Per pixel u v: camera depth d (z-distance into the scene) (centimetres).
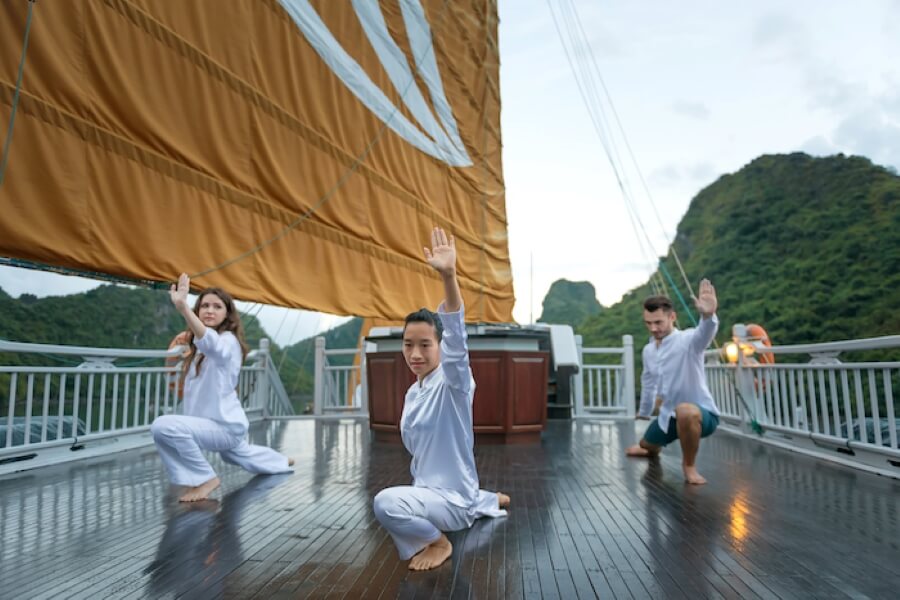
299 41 744
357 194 838
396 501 244
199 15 604
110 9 511
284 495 392
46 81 459
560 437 740
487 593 221
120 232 514
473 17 1255
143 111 536
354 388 1121
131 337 2088
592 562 256
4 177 428
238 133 645
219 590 223
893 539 289
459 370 264
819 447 570
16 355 1275
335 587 227
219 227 617
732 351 742
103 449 557
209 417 410
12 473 462
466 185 1185
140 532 301
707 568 248
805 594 220
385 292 882
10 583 229
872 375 480
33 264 466
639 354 4441
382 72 920
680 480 447
